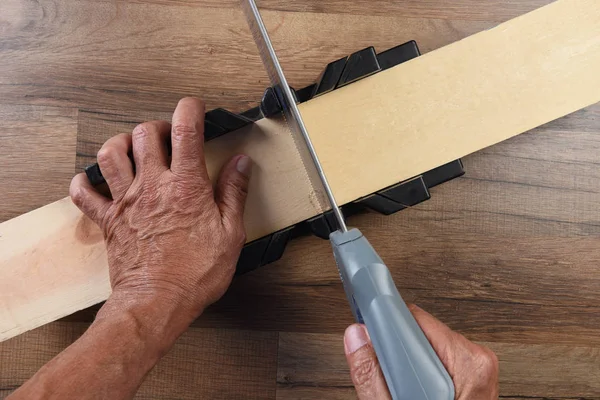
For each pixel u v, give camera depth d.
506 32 0.75
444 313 0.88
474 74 0.75
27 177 0.86
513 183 0.87
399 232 0.87
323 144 0.74
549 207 0.87
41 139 0.86
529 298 0.88
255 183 0.75
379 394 0.61
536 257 0.88
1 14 0.86
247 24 0.86
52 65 0.86
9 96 0.86
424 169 0.75
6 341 0.86
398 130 0.74
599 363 0.88
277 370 0.87
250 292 0.87
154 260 0.68
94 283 0.76
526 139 0.87
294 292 0.87
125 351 0.61
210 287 0.70
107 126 0.87
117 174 0.71
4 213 0.86
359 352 0.62
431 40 0.88
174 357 0.87
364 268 0.59
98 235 0.76
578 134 0.87
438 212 0.87
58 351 0.86
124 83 0.87
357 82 0.74
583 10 0.75
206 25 0.87
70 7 0.87
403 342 0.57
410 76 0.75
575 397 0.88
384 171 0.75
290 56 0.87
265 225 0.75
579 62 0.75
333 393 0.87
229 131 0.74
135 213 0.69
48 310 0.75
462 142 0.75
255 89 0.87
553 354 0.88
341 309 0.87
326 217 0.75
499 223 0.87
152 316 0.65
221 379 0.87
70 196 0.75
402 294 0.88
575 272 0.88
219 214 0.70
